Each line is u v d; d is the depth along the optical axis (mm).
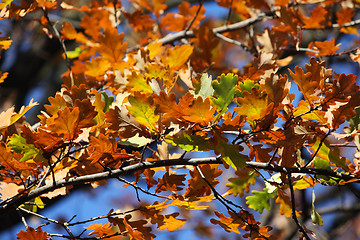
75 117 2662
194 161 2742
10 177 2809
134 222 2805
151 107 2715
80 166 2809
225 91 2715
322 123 2756
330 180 2822
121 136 2738
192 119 2693
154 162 2748
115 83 2994
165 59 3104
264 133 2727
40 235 2725
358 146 2803
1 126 2725
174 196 2797
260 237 2834
